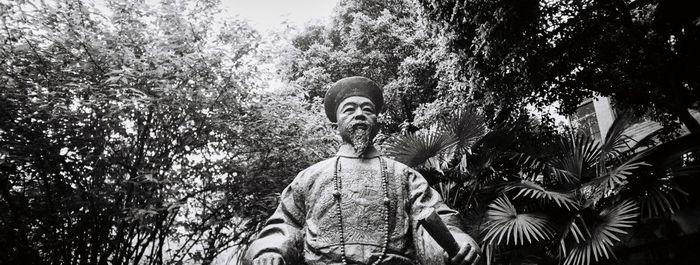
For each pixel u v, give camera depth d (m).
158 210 6.82
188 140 7.75
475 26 8.05
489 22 7.47
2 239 6.53
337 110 4.03
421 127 10.23
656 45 7.29
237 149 8.27
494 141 7.14
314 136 8.42
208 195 7.97
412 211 3.49
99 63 7.03
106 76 6.96
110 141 7.21
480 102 8.45
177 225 7.72
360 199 3.44
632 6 7.71
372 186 3.52
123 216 7.12
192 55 7.09
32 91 6.63
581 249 5.84
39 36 6.89
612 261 7.12
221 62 7.56
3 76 6.52
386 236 3.34
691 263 6.60
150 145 7.72
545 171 6.89
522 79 7.88
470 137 7.10
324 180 3.56
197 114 7.48
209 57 7.44
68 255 7.20
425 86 11.84
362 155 3.72
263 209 7.97
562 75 7.81
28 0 6.68
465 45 8.24
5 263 6.64
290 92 8.83
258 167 8.29
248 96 7.91
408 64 11.69
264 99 8.15
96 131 6.87
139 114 7.11
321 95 12.04
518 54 7.44
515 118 8.46
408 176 3.68
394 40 12.62
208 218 7.88
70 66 6.94
